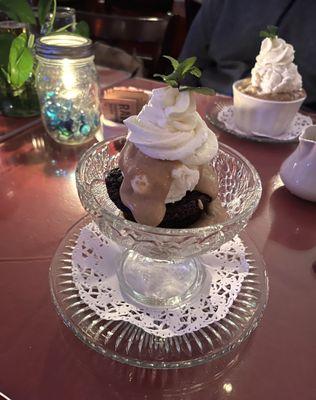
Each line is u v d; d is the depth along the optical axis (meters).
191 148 0.21
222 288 0.24
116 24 0.60
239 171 0.27
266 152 0.39
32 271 0.24
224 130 0.42
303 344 0.21
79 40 0.38
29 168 0.34
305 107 0.60
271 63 0.40
